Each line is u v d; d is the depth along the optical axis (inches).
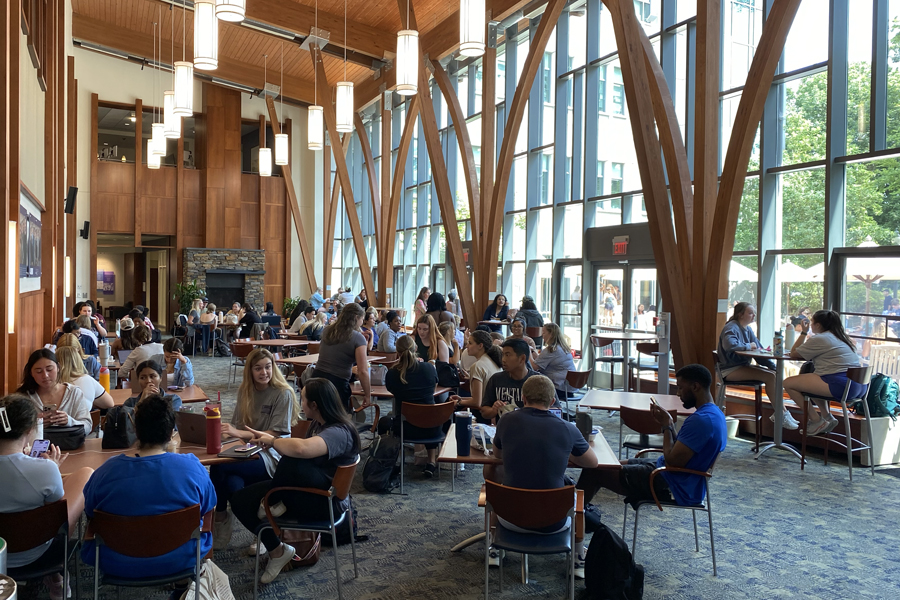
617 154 459.8
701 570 163.2
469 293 531.8
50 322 375.2
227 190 895.1
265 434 153.6
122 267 1148.5
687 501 159.8
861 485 238.2
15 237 230.4
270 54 768.3
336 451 142.3
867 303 303.3
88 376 190.4
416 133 763.4
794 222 340.8
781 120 348.2
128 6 703.1
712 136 307.1
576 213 500.7
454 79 656.4
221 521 169.0
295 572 158.9
